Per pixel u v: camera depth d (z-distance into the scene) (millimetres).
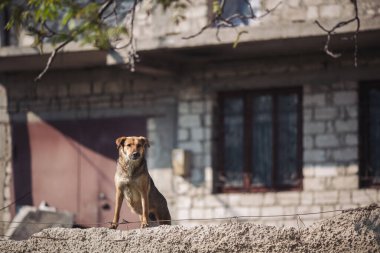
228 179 17719
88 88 18859
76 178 18797
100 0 16328
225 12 16891
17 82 19375
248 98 17734
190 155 17891
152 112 18328
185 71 18078
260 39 16078
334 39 16047
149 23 17297
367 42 16281
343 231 9547
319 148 17031
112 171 18547
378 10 16031
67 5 12289
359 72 16828
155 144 18219
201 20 16953
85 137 18812
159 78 18312
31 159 19125
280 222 17016
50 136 19062
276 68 17391
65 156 18906
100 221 18500
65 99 19016
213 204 17578
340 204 16719
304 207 16922
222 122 17875
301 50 16984
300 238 9609
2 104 19359
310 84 17156
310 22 15773
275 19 16562
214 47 16750
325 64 17062
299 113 17328
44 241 10430
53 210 18172
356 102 16891
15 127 19297
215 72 17859
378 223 9547
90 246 10250
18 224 17359
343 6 16188
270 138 17516
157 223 11750
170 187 17984
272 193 17172
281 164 17406
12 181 19203
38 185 19031
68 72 19016
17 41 18219
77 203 18719
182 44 16609
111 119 18656
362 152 16859
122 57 16984
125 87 18594
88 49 17109
